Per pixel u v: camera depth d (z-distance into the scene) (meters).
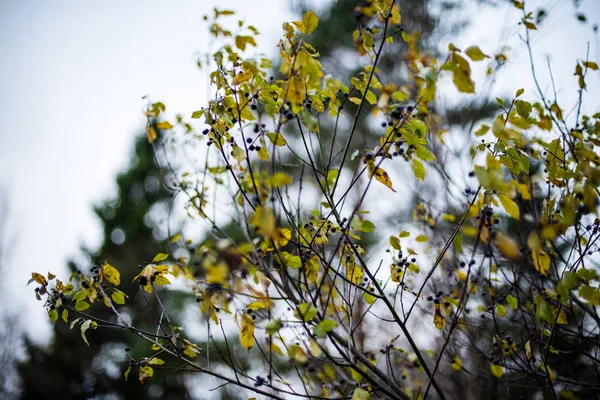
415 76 1.91
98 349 9.98
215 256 1.62
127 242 10.80
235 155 2.00
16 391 10.34
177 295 9.09
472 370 3.72
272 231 1.54
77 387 10.02
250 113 2.24
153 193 11.52
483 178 1.54
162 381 8.72
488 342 3.59
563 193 2.18
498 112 4.71
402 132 1.92
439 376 4.01
